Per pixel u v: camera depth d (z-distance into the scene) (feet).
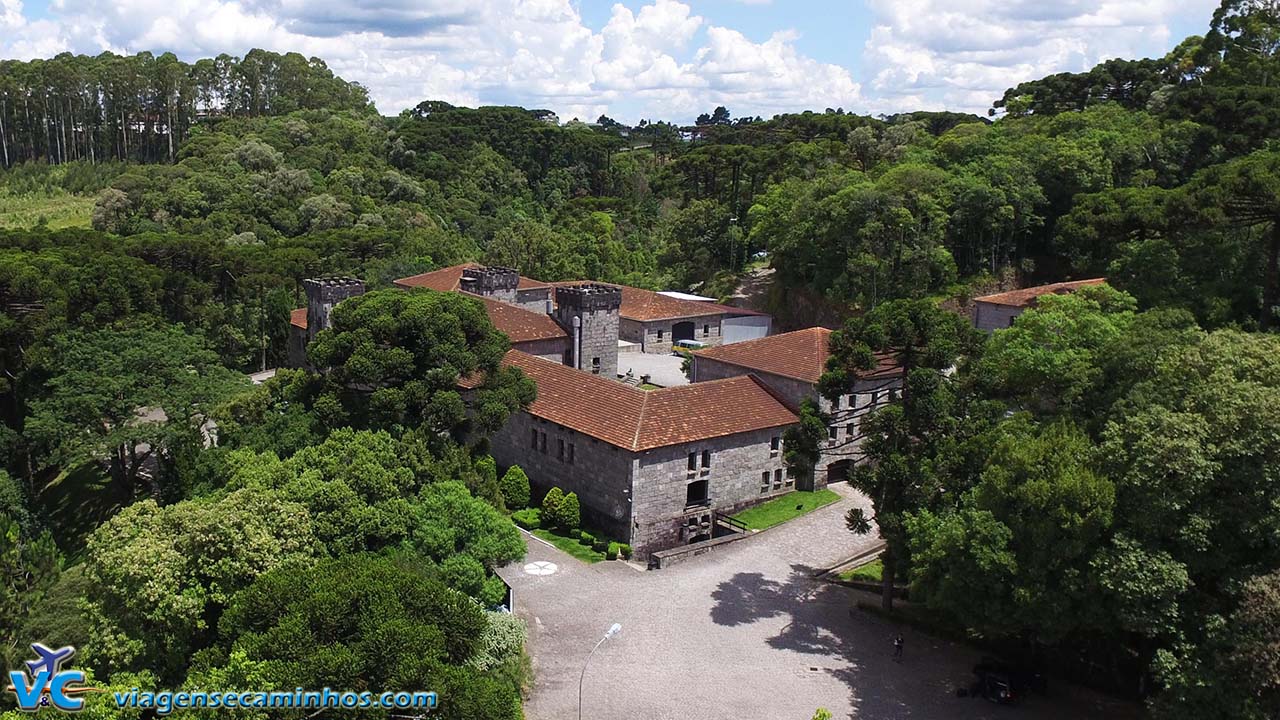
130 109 639.35
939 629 152.56
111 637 109.09
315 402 167.43
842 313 343.67
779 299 381.40
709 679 137.49
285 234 444.55
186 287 311.68
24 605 144.25
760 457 204.23
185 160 508.53
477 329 176.24
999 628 129.80
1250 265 222.48
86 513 220.64
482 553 136.87
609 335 264.93
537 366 224.12
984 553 123.44
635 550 185.16
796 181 408.05
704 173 517.96
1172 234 231.71
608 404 198.39
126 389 210.79
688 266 453.58
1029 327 175.94
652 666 140.67
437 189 559.79
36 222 470.80
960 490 144.46
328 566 104.94
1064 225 272.51
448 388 167.02
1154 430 122.62
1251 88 338.13
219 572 112.98
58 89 618.85
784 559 181.16
